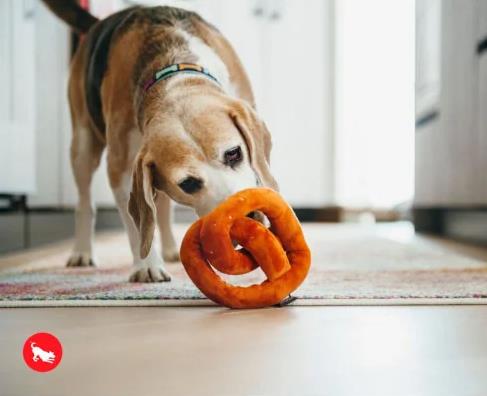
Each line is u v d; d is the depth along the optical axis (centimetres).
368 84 439
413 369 79
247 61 430
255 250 116
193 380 75
